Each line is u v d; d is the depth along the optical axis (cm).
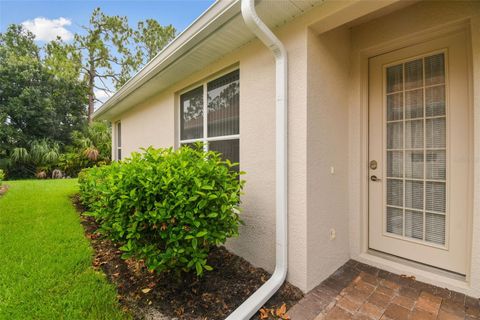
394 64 253
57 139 1593
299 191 218
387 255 259
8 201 537
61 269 246
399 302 196
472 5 192
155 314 188
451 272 220
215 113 340
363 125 267
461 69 212
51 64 1577
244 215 277
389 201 260
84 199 461
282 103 222
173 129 428
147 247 199
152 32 1766
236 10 212
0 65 1488
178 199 194
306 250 213
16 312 183
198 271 197
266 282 218
